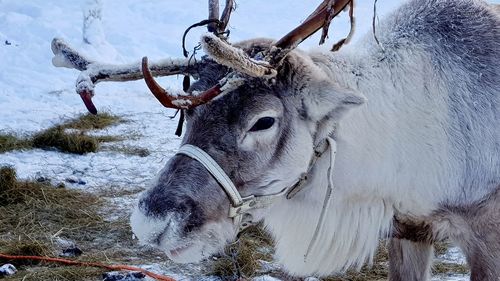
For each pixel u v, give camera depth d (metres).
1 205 6.45
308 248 3.98
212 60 3.66
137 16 14.41
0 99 9.61
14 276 5.25
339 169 3.84
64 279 5.24
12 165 7.27
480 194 3.90
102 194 6.81
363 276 5.39
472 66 3.95
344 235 3.99
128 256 5.66
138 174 7.36
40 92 10.02
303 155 3.66
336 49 4.06
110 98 10.02
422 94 3.91
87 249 5.76
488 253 3.95
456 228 4.02
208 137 3.51
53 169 7.33
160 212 3.43
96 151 7.93
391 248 4.38
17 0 14.30
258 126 3.53
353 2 3.94
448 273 5.44
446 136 3.89
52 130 8.13
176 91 3.45
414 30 4.03
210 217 3.52
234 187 3.54
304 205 3.89
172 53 12.50
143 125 8.93
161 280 5.19
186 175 3.48
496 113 3.90
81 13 14.05
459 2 4.12
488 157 3.89
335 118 3.63
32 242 5.69
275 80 3.57
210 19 3.79
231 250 5.57
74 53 3.84
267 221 4.02
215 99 3.52
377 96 3.86
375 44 4.02
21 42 12.08
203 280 5.31
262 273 5.39
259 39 3.76
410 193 3.96
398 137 3.88
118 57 11.95
